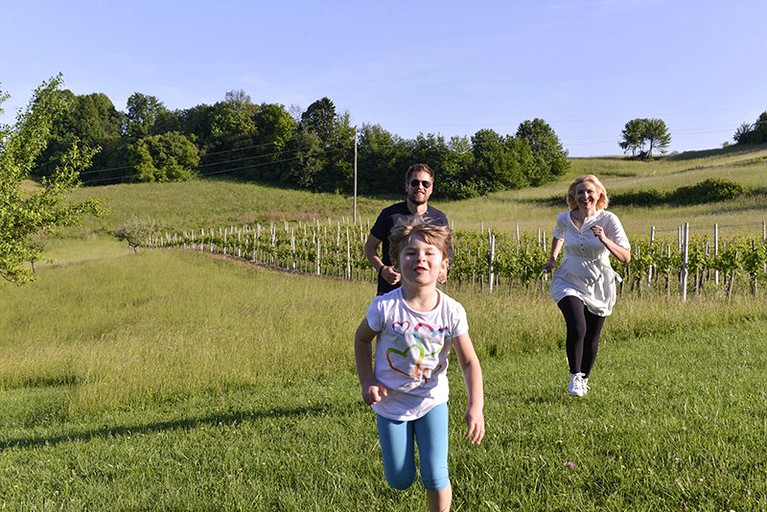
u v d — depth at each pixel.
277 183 97.62
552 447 3.90
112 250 53.03
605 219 5.65
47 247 49.31
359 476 3.75
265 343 9.86
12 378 11.27
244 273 28.48
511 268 17.95
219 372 8.47
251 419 5.88
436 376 2.91
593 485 3.29
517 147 85.38
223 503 3.48
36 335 17.92
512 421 4.66
